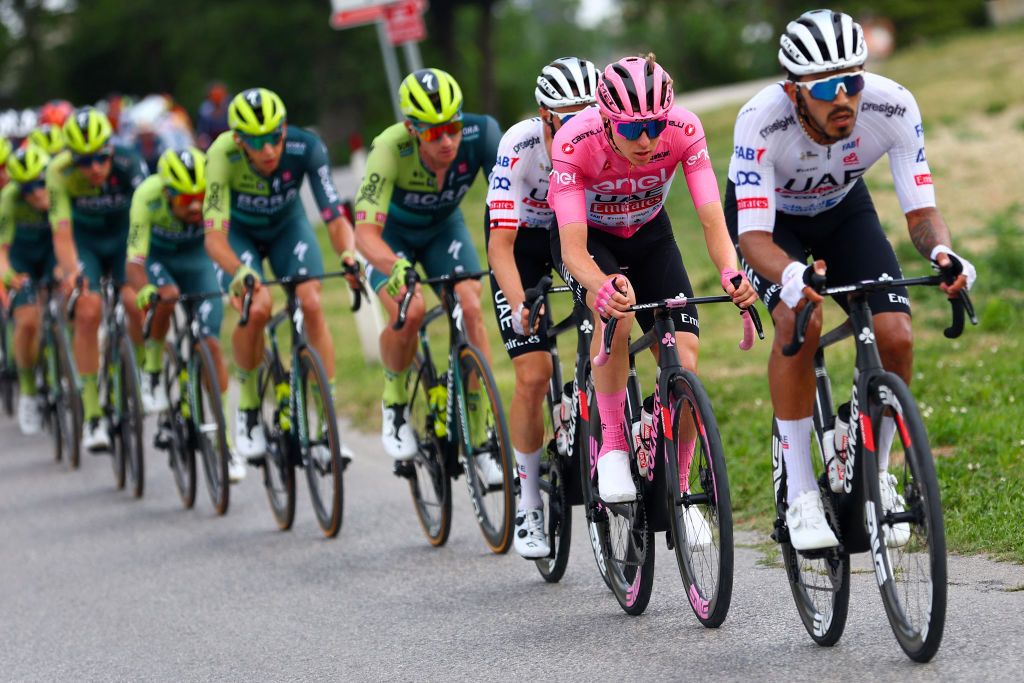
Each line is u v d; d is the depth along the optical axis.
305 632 16.98
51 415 33.09
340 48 131.50
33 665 16.91
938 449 20.48
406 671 14.79
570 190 14.53
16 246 33.09
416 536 21.81
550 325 17.19
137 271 25.45
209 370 24.28
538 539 17.61
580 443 16.33
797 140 13.26
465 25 154.12
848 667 12.72
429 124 18.50
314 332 22.31
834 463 13.23
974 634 13.12
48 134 35.31
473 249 21.09
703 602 14.53
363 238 19.91
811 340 13.25
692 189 14.75
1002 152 49.06
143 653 16.89
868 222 14.20
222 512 25.11
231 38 129.00
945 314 29.77
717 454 13.76
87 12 159.00
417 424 21.06
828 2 164.50
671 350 14.46
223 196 22.52
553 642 15.14
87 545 23.83
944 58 93.00
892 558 12.71
